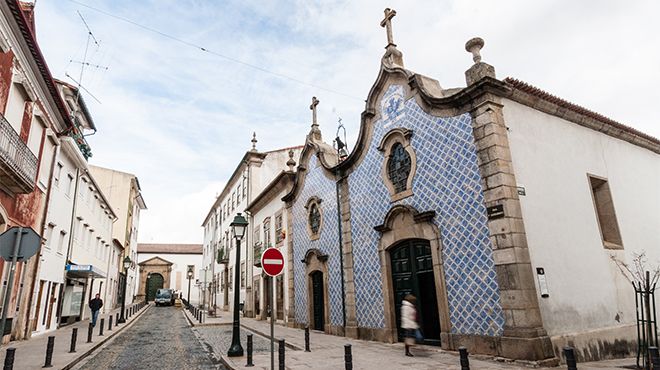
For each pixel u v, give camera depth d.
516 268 8.43
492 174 9.17
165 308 43.81
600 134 12.64
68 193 19.97
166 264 61.34
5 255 6.96
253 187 28.41
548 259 9.17
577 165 11.23
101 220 29.34
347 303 14.08
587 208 10.88
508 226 8.69
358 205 14.15
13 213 12.78
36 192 14.68
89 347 12.56
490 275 8.95
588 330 9.24
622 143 13.40
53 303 18.42
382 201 12.86
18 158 11.99
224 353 11.45
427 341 10.88
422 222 10.96
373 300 12.84
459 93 10.07
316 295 17.03
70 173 19.91
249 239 27.31
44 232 15.68
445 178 10.44
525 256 8.61
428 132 11.16
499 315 8.66
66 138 17.44
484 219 9.26
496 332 8.68
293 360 9.54
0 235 7.00
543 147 10.39
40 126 14.82
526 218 9.12
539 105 10.70
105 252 32.19
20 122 12.93
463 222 9.77
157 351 12.29
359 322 13.48
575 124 11.84
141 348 13.05
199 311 23.36
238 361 9.58
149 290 60.59
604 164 12.25
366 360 9.12
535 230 9.19
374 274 12.89
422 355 9.45
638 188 13.15
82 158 20.38
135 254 52.69
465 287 9.52
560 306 8.93
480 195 9.43
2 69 11.21
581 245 10.15
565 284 9.27
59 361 9.98
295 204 19.61
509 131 9.70
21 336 14.31
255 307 25.41
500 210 8.87
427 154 11.10
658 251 12.66
